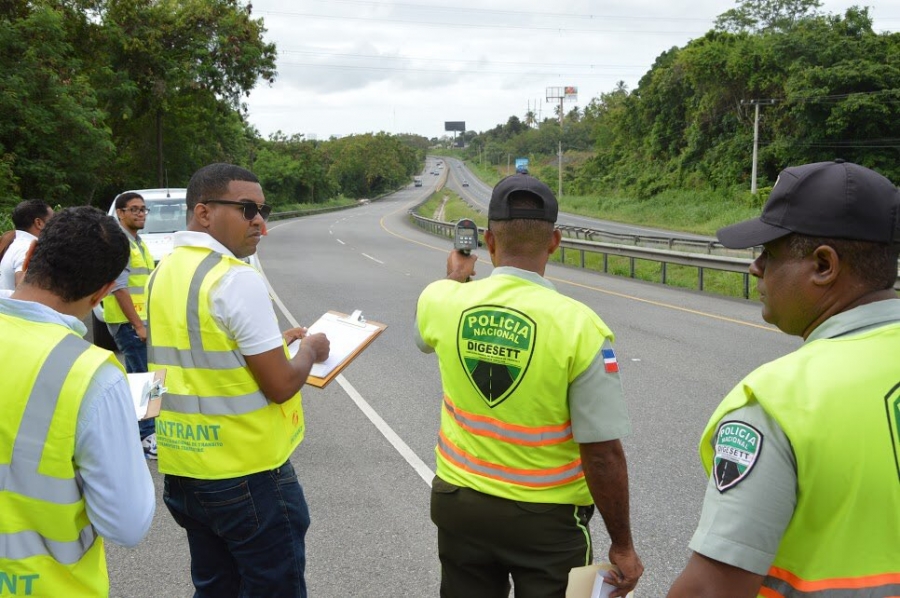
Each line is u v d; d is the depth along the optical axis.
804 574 1.36
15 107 20.95
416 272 18.95
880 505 1.33
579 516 2.26
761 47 56.12
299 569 2.81
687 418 6.39
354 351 3.08
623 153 80.31
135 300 5.99
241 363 2.62
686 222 51.03
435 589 3.67
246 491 2.65
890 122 47.38
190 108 36.81
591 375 2.11
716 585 1.35
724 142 59.41
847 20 52.34
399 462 5.41
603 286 16.17
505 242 2.29
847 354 1.39
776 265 1.53
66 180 23.59
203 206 2.77
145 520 1.93
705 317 11.81
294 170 80.62
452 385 2.33
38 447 1.79
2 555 1.81
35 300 1.92
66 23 28.05
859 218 1.42
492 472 2.22
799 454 1.32
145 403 2.43
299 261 21.94
